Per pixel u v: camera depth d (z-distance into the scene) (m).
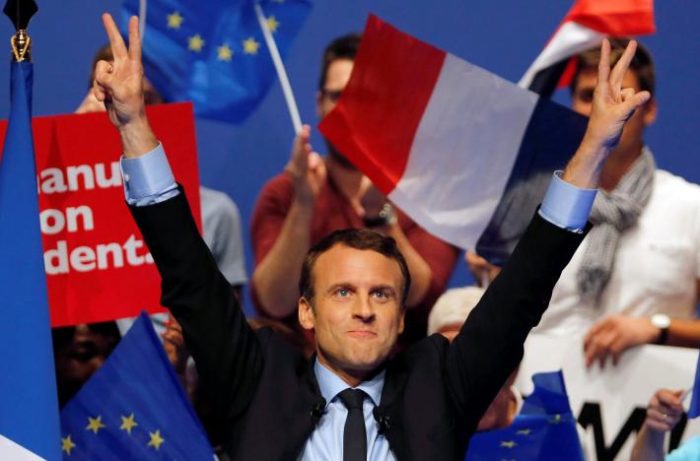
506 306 7.18
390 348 7.29
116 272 8.94
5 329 7.54
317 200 10.33
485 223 9.62
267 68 10.48
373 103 9.66
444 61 9.56
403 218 10.41
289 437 7.22
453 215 9.64
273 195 10.60
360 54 9.60
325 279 7.34
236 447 7.28
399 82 9.62
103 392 8.10
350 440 7.22
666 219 10.09
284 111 11.70
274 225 10.56
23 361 7.51
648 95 7.12
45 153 8.92
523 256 7.18
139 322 8.14
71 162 8.92
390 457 7.26
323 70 10.55
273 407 7.30
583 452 9.21
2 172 7.70
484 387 7.27
